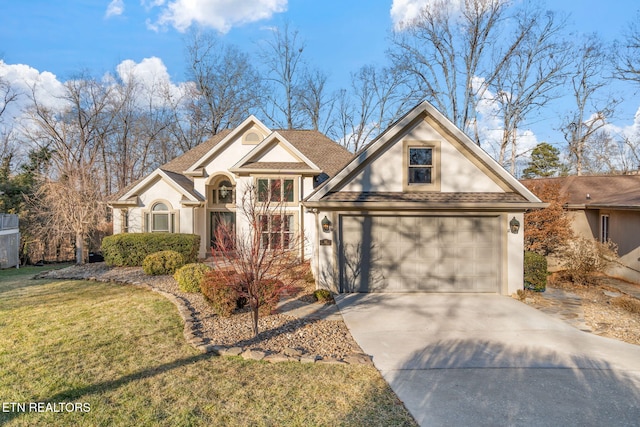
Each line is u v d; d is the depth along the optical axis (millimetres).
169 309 8922
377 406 4684
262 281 7512
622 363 6137
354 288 11195
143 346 6551
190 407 4559
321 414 4473
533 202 10648
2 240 18594
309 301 10141
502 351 6645
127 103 34344
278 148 17844
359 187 11297
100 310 8883
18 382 5141
